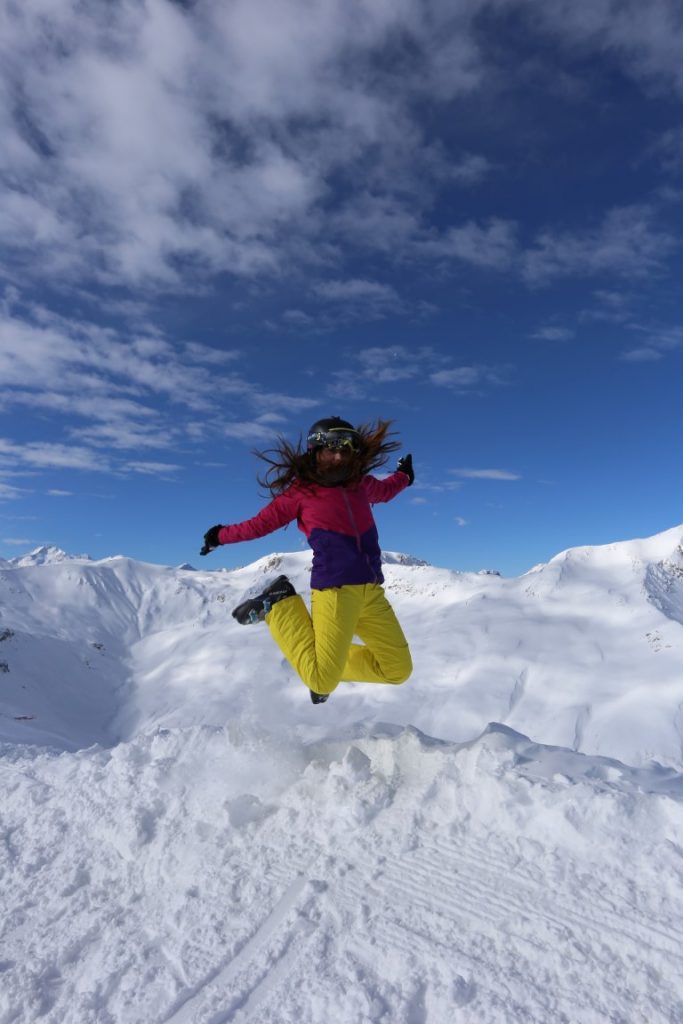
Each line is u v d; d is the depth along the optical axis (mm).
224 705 54844
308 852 3139
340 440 3701
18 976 2740
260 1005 2326
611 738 43906
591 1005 2088
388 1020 2160
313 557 3732
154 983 2553
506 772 3111
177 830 3557
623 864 2594
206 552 3977
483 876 2723
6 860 3738
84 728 55531
